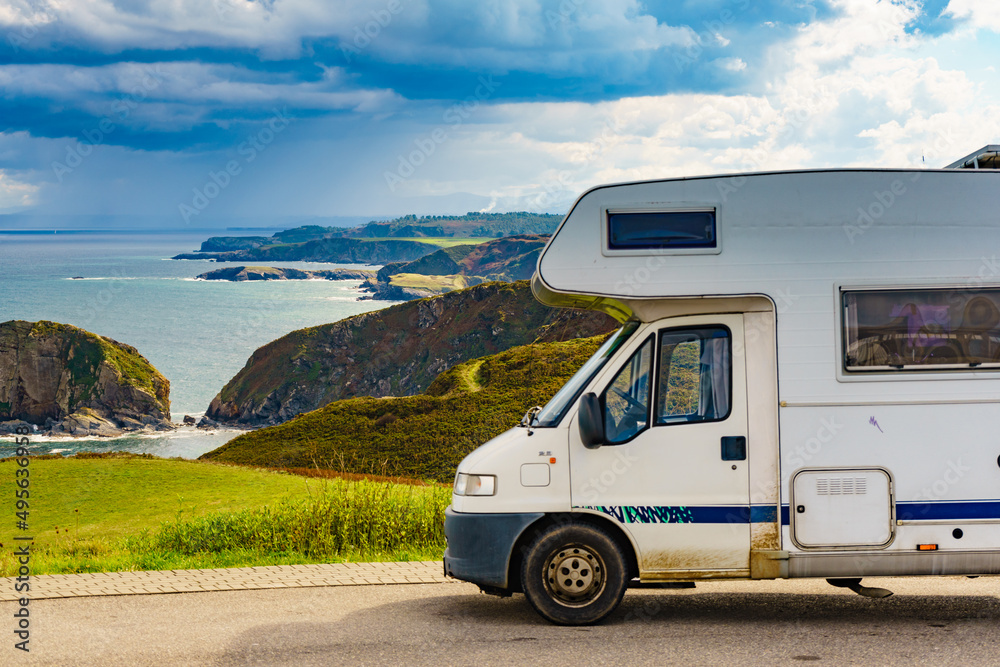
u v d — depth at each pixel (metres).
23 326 182.12
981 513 5.93
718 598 7.05
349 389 197.12
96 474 37.88
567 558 6.03
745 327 6.10
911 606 6.70
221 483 34.53
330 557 9.60
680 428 6.04
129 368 187.12
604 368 6.19
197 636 5.91
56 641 5.80
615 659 5.22
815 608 6.64
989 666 5.05
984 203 6.10
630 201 6.12
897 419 5.98
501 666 5.11
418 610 6.68
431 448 70.75
